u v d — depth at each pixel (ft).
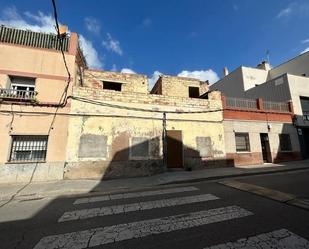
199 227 12.51
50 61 33.94
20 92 31.91
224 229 12.11
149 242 10.91
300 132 52.26
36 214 15.92
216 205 16.70
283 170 34.86
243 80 72.54
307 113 55.16
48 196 22.45
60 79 33.68
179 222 13.38
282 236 10.98
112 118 34.99
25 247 10.71
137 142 35.58
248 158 44.01
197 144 39.86
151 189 24.62
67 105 33.04
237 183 25.17
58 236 11.86
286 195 18.62
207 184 25.99
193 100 41.32
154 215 14.90
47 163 30.53
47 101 32.30
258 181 25.93
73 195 22.82
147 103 37.68
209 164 39.91
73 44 36.11
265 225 12.44
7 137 29.60
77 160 31.86
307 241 10.41
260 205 16.26
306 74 66.74
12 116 30.32
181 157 38.40
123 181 29.86
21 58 32.58
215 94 43.88
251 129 45.98
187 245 10.44
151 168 35.42
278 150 48.21
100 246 10.64
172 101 39.60
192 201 18.13
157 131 37.35
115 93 35.94
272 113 49.67
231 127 43.83
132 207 17.04
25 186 26.16
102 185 27.02
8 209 17.46
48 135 31.40
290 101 52.70
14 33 33.78
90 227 13.05
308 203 16.11
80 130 32.94
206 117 41.78
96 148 33.09
